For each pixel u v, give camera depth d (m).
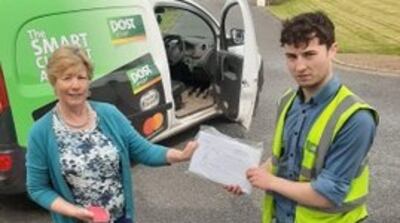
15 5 4.73
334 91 2.52
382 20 22.16
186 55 7.63
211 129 2.95
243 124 7.20
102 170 3.02
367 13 24.36
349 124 2.44
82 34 5.17
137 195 5.68
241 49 7.31
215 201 5.59
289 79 11.29
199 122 7.28
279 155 2.73
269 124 8.05
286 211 2.74
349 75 12.08
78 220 3.06
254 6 31.41
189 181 6.02
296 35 2.45
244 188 2.77
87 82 2.95
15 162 4.77
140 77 5.80
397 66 13.14
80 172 2.97
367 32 19.11
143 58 5.87
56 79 2.89
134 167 6.36
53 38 4.94
